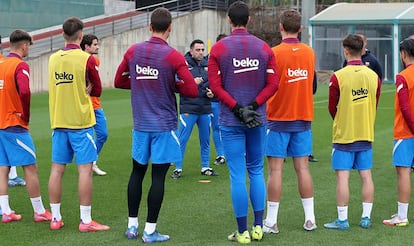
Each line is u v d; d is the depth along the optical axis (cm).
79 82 878
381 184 1198
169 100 830
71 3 4394
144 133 827
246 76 804
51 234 872
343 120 876
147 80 817
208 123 1290
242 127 808
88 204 888
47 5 4209
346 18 4231
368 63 1371
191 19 4631
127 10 4944
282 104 859
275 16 4916
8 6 3969
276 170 872
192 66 1287
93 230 886
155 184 828
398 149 896
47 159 1470
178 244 820
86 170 886
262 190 830
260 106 809
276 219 877
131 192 845
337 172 890
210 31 4806
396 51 4138
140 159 834
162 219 947
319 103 2831
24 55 945
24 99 901
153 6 4800
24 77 905
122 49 4097
